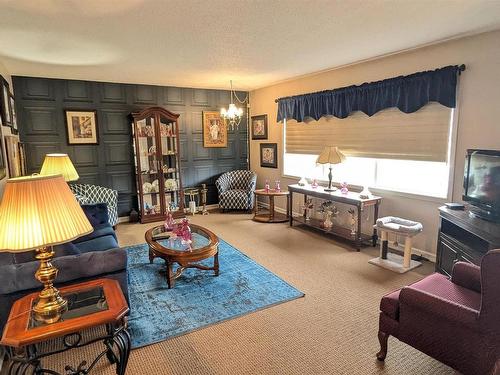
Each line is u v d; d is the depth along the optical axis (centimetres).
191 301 286
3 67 394
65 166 399
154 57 376
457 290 204
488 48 303
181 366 206
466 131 326
